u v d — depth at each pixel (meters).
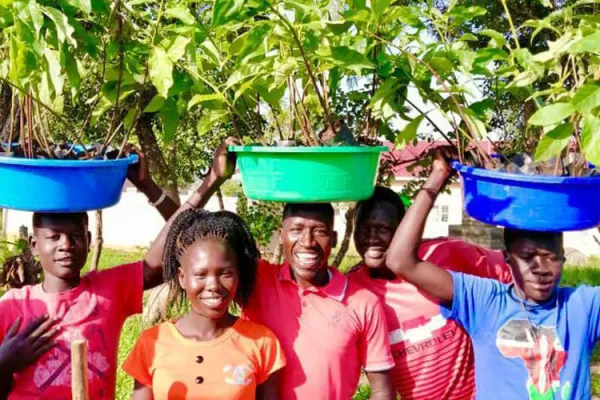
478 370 2.40
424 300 2.58
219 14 2.06
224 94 2.55
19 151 2.44
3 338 2.35
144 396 2.23
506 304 2.38
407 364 2.59
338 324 2.35
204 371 2.19
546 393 2.29
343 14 2.22
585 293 2.39
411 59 2.44
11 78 2.10
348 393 2.36
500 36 2.42
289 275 2.44
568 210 2.08
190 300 2.27
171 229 2.38
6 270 3.89
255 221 5.69
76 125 4.09
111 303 2.42
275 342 2.31
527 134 2.70
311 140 2.50
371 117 2.91
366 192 2.32
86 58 2.91
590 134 1.84
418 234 2.38
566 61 2.57
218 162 2.55
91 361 2.32
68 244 2.31
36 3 1.96
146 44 2.38
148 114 5.11
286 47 2.43
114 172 2.25
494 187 2.14
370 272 2.69
